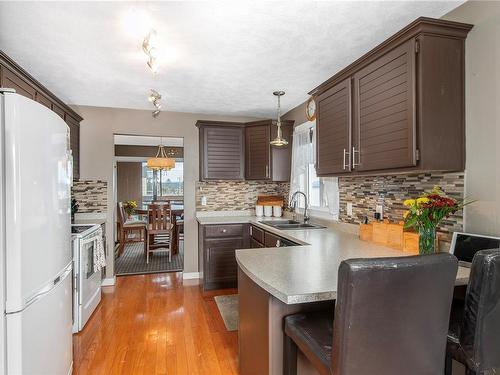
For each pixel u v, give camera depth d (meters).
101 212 3.86
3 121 1.26
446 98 1.59
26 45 2.12
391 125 1.72
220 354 2.24
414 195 2.03
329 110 2.36
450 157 1.60
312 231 2.82
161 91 3.18
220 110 4.00
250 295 1.68
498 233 1.49
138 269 4.57
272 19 1.80
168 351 2.28
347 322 0.94
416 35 1.56
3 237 1.25
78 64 2.45
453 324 1.31
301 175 3.70
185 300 3.34
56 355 1.66
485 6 1.55
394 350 0.97
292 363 1.39
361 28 1.92
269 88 3.08
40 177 1.47
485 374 1.34
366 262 0.93
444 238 1.77
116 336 2.52
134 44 2.10
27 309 1.34
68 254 1.90
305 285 1.29
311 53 2.27
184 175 4.16
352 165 2.06
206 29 1.91
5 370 1.26
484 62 1.55
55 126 1.66
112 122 3.88
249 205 4.41
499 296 1.05
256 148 3.98
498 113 1.49
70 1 1.61
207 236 3.69
